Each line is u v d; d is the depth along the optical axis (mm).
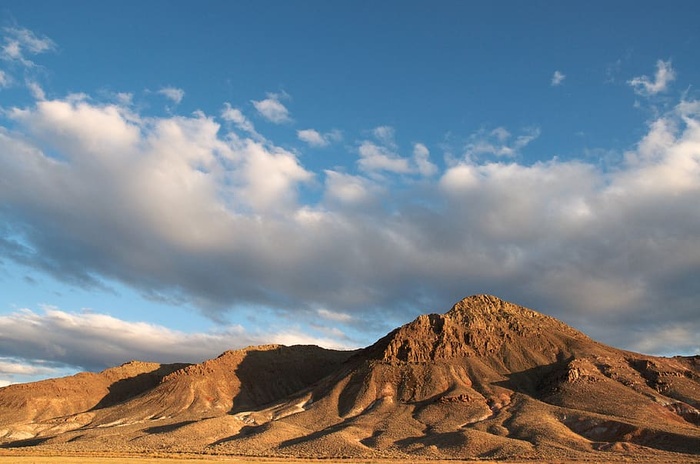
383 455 183500
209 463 150000
